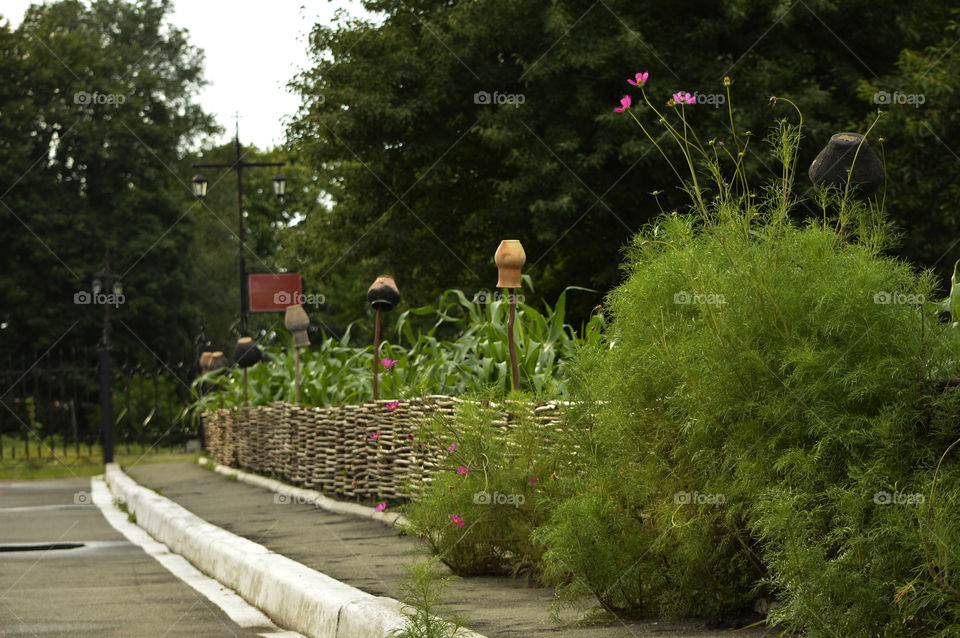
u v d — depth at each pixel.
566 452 6.14
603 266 20.23
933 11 21.03
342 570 6.73
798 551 3.79
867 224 4.66
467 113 21.33
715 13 19.67
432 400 8.92
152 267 42.81
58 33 44.19
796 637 4.24
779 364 4.35
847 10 19.83
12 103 41.34
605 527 5.01
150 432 33.19
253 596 7.02
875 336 4.14
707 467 4.64
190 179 53.06
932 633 3.61
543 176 18.98
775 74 18.41
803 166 17.91
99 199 43.12
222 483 15.83
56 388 40.44
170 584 8.02
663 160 18.31
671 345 4.83
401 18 22.56
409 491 8.91
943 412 3.99
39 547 10.72
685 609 4.81
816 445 4.12
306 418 13.41
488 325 9.94
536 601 5.56
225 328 48.56
